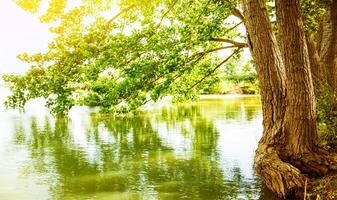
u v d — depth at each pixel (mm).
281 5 10875
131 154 19453
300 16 10891
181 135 24859
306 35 14961
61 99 12430
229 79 75062
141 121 33688
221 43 17641
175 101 17672
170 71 14336
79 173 16000
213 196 12266
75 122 35312
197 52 15281
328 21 16016
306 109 10945
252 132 25016
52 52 12930
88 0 13102
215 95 77438
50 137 26203
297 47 10844
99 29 13773
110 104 13312
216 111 40688
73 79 13000
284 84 11484
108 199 12531
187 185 13656
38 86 12477
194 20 14578
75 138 25359
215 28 14289
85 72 12812
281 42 11102
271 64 11461
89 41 13453
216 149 19891
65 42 13000
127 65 14062
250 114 36594
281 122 11414
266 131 11758
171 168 16266
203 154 18812
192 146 20984
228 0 14195
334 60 15812
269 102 11594
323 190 9867
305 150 10969
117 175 15445
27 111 50031
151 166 16750
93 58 13367
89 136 26031
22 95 12578
